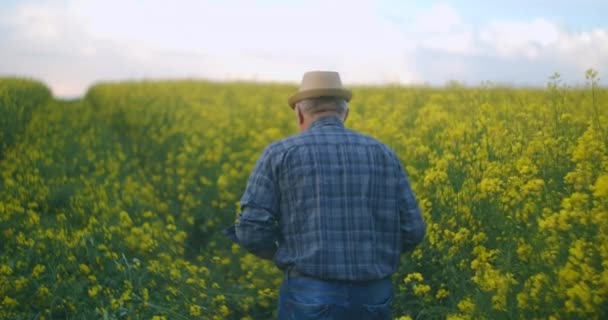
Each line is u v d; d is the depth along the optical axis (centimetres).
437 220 592
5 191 784
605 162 498
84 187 847
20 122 1197
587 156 501
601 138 575
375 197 349
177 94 1997
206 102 1839
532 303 408
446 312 510
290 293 347
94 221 662
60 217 685
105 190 840
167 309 535
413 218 355
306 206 343
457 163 658
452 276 534
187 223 794
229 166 937
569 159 579
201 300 575
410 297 559
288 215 347
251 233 347
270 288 610
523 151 616
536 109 761
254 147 1034
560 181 538
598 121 604
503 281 430
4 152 1020
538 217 486
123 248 644
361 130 962
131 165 1071
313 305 338
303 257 340
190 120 1402
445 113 898
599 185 402
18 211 689
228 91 2156
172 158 1045
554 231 427
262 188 347
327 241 339
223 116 1397
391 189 353
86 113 1633
